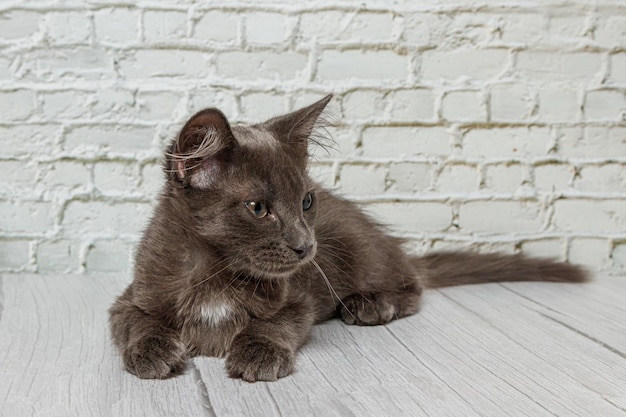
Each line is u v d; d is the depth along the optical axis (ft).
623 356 2.25
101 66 2.89
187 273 2.23
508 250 3.04
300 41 2.91
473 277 2.89
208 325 2.24
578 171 3.02
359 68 2.93
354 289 2.55
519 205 3.02
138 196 2.94
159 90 2.90
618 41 2.97
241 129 2.29
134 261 2.37
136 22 2.88
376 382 2.09
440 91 2.96
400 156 2.97
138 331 2.19
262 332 2.19
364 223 2.65
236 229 2.17
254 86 2.92
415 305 2.58
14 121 2.90
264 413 1.94
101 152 2.92
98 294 2.75
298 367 2.17
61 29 2.87
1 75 2.88
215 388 2.05
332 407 1.96
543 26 2.96
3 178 2.93
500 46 2.96
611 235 3.03
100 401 1.99
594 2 2.96
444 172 2.99
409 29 2.93
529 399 2.00
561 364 2.20
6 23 2.86
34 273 2.97
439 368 2.17
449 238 3.01
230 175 2.17
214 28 2.89
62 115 2.91
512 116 2.98
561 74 2.98
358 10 2.91
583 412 1.95
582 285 2.91
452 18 2.93
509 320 2.53
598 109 3.00
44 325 2.47
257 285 2.25
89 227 2.96
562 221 3.03
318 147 2.82
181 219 2.22
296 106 2.93
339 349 2.29
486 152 2.99
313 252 2.20
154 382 2.09
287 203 2.19
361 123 2.95
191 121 2.10
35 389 2.05
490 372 2.14
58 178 2.93
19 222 2.95
